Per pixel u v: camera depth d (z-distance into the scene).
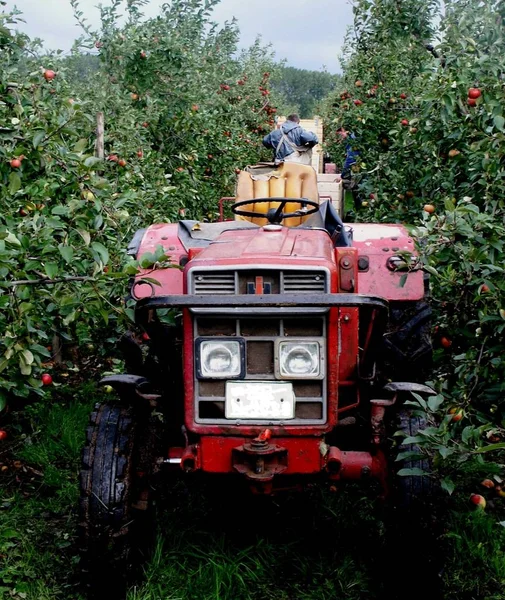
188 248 4.25
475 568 3.81
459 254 4.18
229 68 13.67
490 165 4.58
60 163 4.55
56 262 3.76
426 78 6.37
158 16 10.04
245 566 3.79
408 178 7.74
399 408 3.71
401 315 4.63
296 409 3.45
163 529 4.11
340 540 4.11
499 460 4.80
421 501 3.41
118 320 3.95
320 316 3.39
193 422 3.46
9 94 4.64
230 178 11.26
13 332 3.69
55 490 4.71
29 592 3.61
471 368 4.13
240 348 3.41
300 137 9.84
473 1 6.24
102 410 3.67
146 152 8.29
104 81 8.77
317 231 4.00
